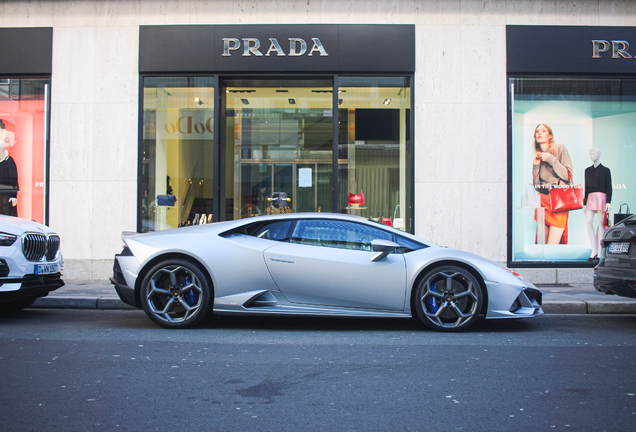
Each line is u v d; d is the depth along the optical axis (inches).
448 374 148.5
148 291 208.5
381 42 358.9
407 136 365.1
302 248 207.9
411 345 185.3
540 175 365.7
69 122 362.9
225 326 218.7
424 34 361.7
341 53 358.9
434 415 116.2
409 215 361.7
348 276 203.9
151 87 366.0
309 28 358.9
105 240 360.8
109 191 361.7
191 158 367.9
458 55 361.4
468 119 360.2
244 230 214.1
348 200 370.0
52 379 139.8
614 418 115.3
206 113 366.6
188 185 368.5
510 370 153.1
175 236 214.2
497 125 360.2
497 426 110.2
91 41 363.6
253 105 382.0
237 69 359.9
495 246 358.0
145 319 234.5
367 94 365.7
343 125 368.5
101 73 362.9
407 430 107.6
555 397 129.3
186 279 209.8
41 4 364.5
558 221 365.1
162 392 130.2
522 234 364.2
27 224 226.7
